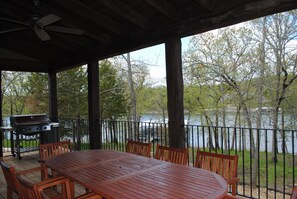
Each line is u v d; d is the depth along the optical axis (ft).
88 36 16.05
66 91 35.70
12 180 6.74
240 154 27.48
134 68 40.42
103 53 16.60
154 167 7.29
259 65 28.53
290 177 24.53
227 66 30.45
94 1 12.65
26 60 21.26
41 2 12.91
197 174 6.54
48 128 19.51
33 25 10.52
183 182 5.90
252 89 29.73
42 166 8.95
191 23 11.20
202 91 32.91
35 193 5.36
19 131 18.44
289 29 26.48
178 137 11.78
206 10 10.56
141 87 40.42
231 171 7.04
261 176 25.38
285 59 27.09
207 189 5.43
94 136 17.57
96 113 17.71
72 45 18.35
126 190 5.48
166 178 6.23
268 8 8.77
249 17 9.45
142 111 40.63
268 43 27.71
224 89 31.63
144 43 13.57
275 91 28.19
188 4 11.22
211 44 31.01
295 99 27.17
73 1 12.71
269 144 28.50
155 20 12.97
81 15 13.09
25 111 40.52
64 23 14.20
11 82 41.81
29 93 38.65
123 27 14.43
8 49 19.75
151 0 10.81
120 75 39.91
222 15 10.11
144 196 5.11
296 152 26.91
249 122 29.96
